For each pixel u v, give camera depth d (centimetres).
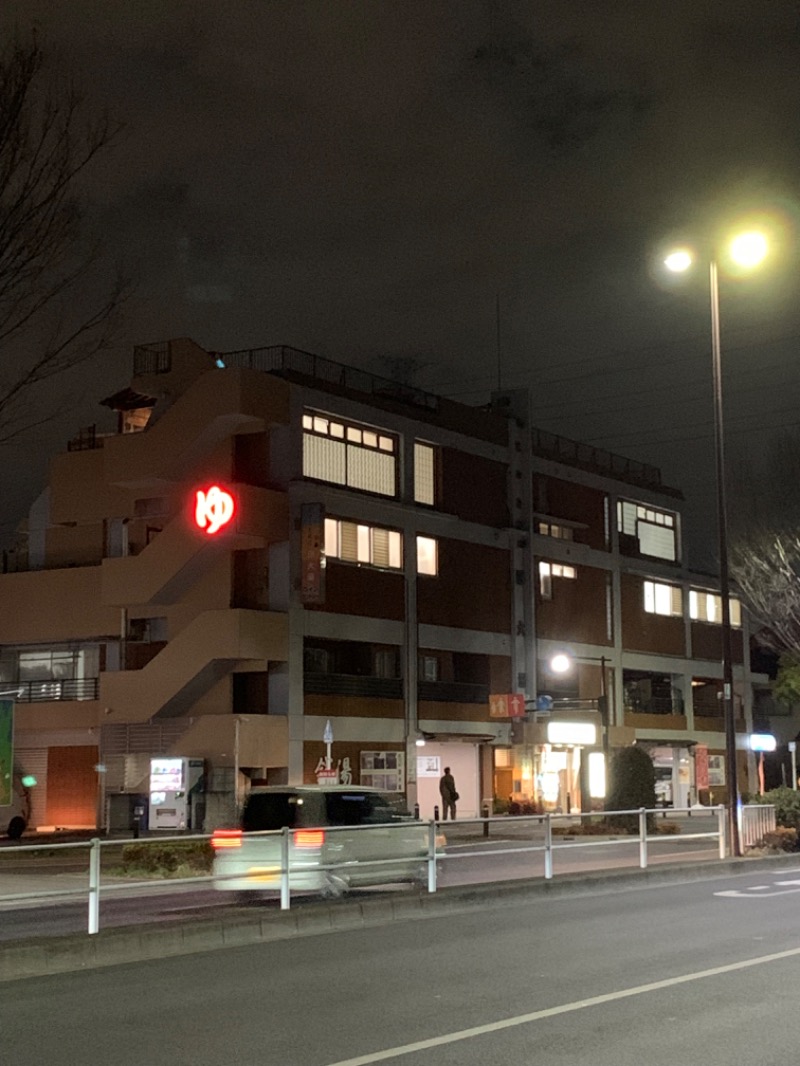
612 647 5684
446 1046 851
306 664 4147
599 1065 791
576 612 5450
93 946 1266
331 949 1352
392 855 1780
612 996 1023
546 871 1912
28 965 1207
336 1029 915
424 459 4700
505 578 5022
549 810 4750
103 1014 992
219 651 3912
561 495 5478
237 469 4156
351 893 1811
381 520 4394
